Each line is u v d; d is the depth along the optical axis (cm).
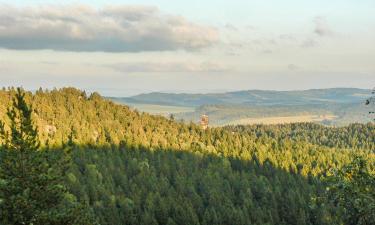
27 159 2417
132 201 16162
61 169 2548
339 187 1958
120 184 18650
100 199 16075
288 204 16912
